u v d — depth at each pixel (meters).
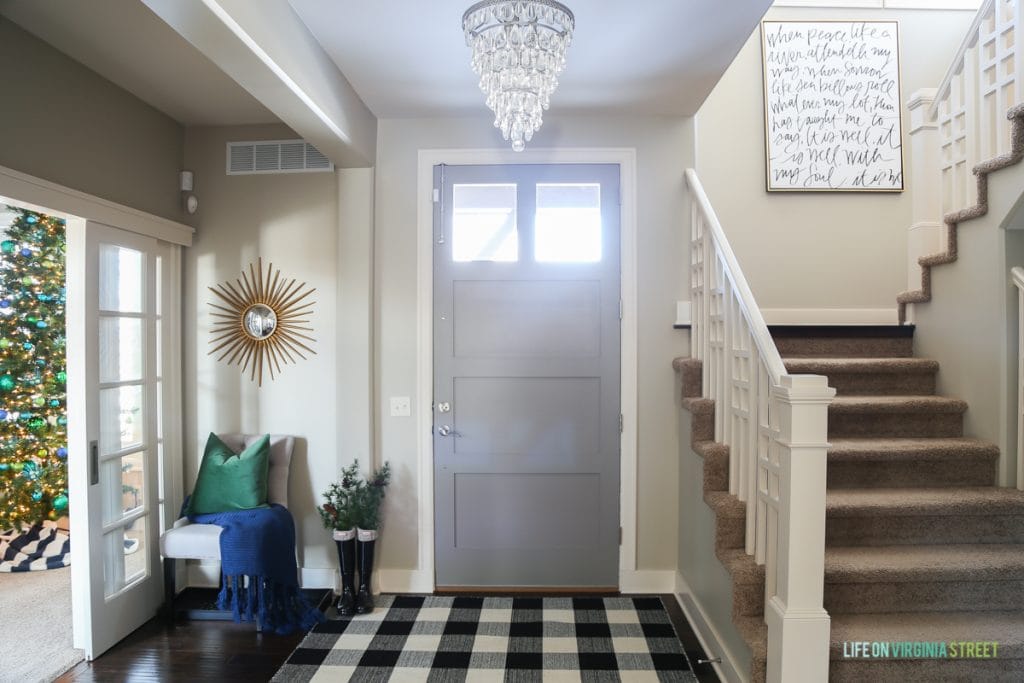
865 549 2.36
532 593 3.26
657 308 3.26
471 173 3.28
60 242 3.64
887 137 3.88
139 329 3.03
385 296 3.29
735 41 2.42
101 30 2.35
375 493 3.14
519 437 3.27
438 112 3.18
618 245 3.27
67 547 3.76
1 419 3.50
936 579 2.18
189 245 3.34
